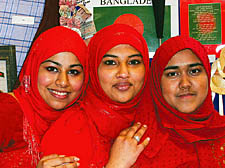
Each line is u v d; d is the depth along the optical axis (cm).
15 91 114
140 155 109
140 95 115
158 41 128
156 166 108
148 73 118
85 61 115
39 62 109
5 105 109
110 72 109
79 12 132
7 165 106
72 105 115
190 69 108
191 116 112
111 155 104
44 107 111
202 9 130
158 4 127
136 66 111
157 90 114
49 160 99
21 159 107
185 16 130
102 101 113
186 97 109
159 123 115
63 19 132
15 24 139
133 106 115
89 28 131
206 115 112
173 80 110
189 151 110
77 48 112
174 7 131
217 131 112
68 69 110
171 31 130
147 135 111
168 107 112
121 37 110
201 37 129
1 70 134
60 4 133
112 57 109
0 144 107
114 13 132
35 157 108
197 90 109
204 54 112
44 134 111
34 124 111
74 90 111
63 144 110
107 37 112
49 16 136
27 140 109
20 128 109
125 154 103
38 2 141
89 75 116
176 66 108
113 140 111
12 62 135
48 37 111
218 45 128
